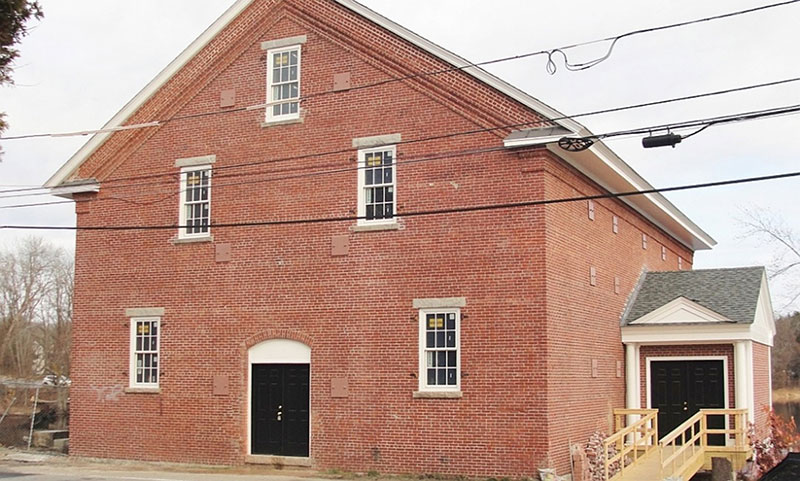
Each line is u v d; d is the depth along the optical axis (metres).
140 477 22.48
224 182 25.27
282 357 23.92
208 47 25.97
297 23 24.89
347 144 23.77
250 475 22.81
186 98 26.14
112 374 26.17
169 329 25.45
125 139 26.73
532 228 21.44
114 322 26.31
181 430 24.91
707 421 26.88
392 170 23.17
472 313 21.80
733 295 27.62
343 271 23.34
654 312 27.14
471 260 21.95
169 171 26.11
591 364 24.34
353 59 24.02
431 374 22.23
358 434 22.67
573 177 23.62
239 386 24.25
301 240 23.98
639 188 27.19
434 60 22.94
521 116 21.72
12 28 12.52
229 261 24.86
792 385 67.62
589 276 24.69
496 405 21.28
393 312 22.64
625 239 28.80
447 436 21.67
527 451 20.84
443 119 22.69
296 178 24.30
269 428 23.88
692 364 27.08
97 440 26.11
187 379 25.02
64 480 21.92
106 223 26.84
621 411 25.66
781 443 26.45
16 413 40.84
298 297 23.83
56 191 27.22
